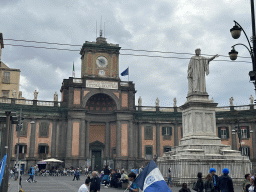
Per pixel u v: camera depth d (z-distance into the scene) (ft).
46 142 173.17
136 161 180.96
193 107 74.64
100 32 192.34
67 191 70.64
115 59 188.85
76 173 114.52
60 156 172.86
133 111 184.24
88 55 184.65
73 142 172.76
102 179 85.51
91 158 183.52
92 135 187.73
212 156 69.87
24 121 170.09
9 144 51.93
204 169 68.23
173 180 70.23
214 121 75.36
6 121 49.32
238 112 177.58
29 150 168.66
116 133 180.75
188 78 79.41
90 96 179.63
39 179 120.78
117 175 83.41
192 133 73.77
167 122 190.08
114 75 186.91
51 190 72.90
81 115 176.24
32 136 170.19
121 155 178.40
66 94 181.27
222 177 34.22
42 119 174.50
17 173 110.83
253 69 42.70
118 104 183.11
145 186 25.86
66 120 177.17
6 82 195.31
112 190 74.79
